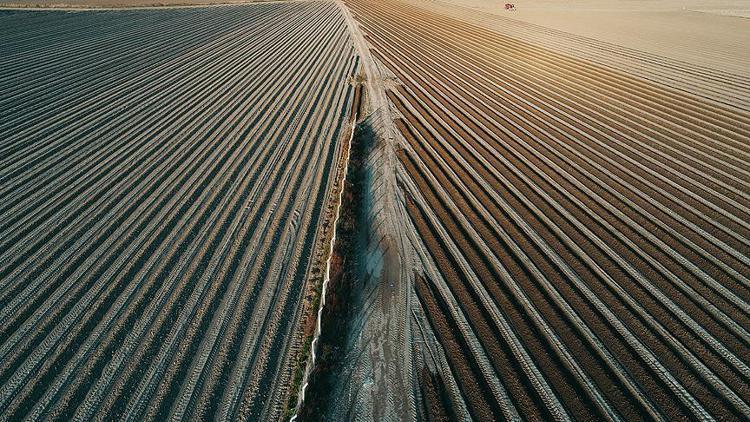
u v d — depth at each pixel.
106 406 10.98
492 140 23.62
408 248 16.08
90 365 11.87
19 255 15.29
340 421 10.91
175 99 27.20
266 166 20.62
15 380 11.48
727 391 11.59
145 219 17.08
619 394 11.52
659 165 21.19
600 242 16.48
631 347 12.64
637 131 24.34
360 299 14.09
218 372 11.82
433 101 28.31
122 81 29.53
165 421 10.70
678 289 14.51
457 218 17.67
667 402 11.34
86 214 17.23
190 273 14.77
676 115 26.05
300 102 27.38
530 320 13.42
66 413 10.82
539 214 17.94
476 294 14.27
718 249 16.19
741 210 18.19
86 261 15.13
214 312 13.45
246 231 16.66
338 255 15.26
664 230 17.11
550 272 15.12
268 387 11.55
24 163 20.25
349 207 17.88
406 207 18.25
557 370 12.06
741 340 12.88
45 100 26.27
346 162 20.52
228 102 27.06
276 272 14.95
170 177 19.58
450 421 10.92
